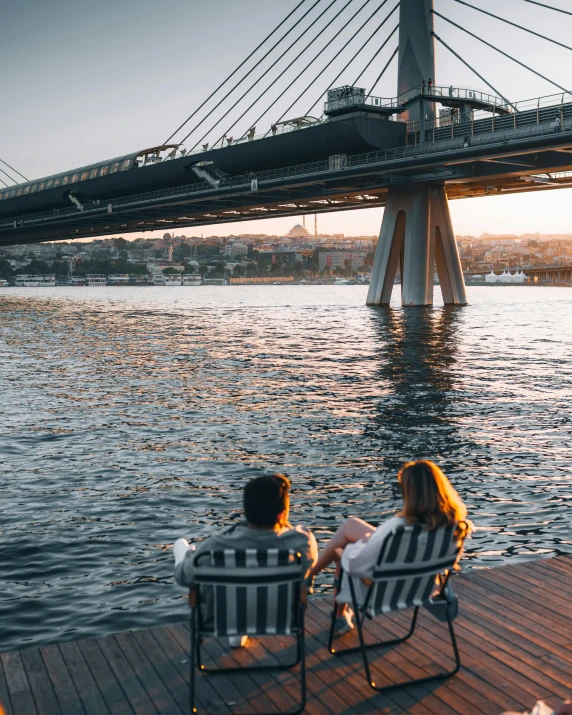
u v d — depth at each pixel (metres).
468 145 60.38
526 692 4.92
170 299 160.38
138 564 9.83
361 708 4.77
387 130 70.38
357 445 16.72
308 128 71.25
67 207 116.00
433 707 4.78
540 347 40.69
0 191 130.88
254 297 175.75
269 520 4.57
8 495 13.03
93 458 15.75
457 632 5.72
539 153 62.72
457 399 23.12
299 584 4.59
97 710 4.73
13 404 22.80
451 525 4.72
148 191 99.06
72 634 7.83
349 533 5.21
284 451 16.20
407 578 4.84
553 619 5.92
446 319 68.00
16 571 9.61
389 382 27.16
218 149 81.56
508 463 15.05
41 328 62.16
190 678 4.74
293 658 5.37
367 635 5.70
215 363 34.16
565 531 10.93
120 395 24.58
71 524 11.46
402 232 88.31
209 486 13.56
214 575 4.46
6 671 5.18
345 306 106.38
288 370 31.16
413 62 76.44
